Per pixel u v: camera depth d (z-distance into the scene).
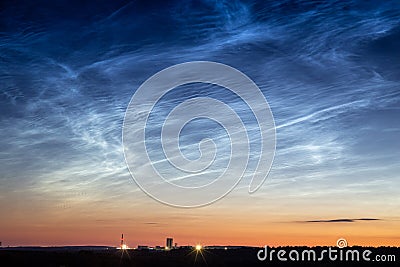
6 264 53.69
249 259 76.25
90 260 61.56
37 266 54.09
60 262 58.16
